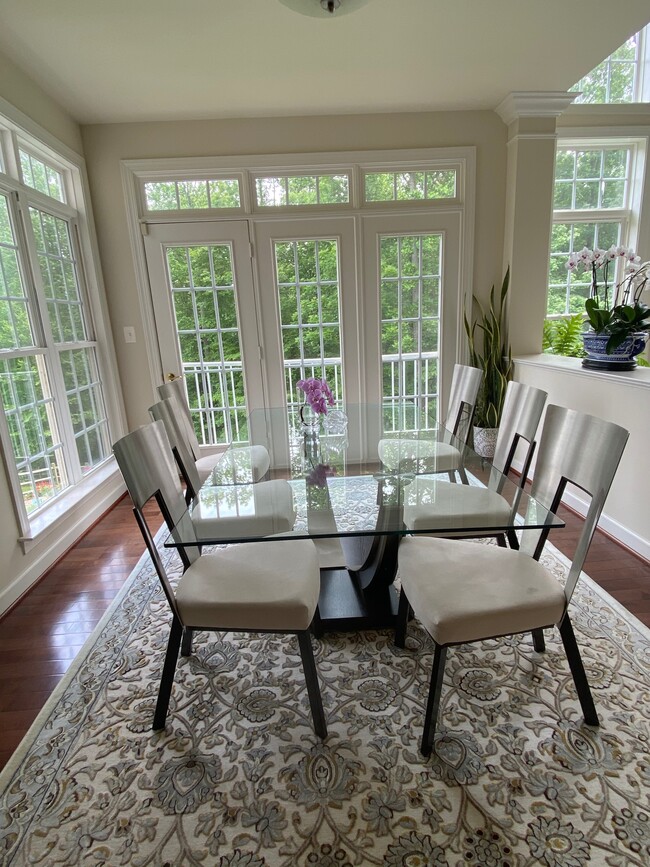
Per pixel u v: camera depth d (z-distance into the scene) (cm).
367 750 131
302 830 111
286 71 262
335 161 331
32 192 261
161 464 161
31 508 250
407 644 174
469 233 349
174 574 232
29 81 256
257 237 341
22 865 106
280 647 176
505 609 126
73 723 144
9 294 241
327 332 362
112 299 344
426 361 371
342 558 227
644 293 375
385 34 231
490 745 131
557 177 371
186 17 210
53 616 203
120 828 113
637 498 228
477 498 167
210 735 138
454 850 106
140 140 323
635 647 167
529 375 326
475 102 319
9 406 235
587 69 274
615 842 106
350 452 220
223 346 359
